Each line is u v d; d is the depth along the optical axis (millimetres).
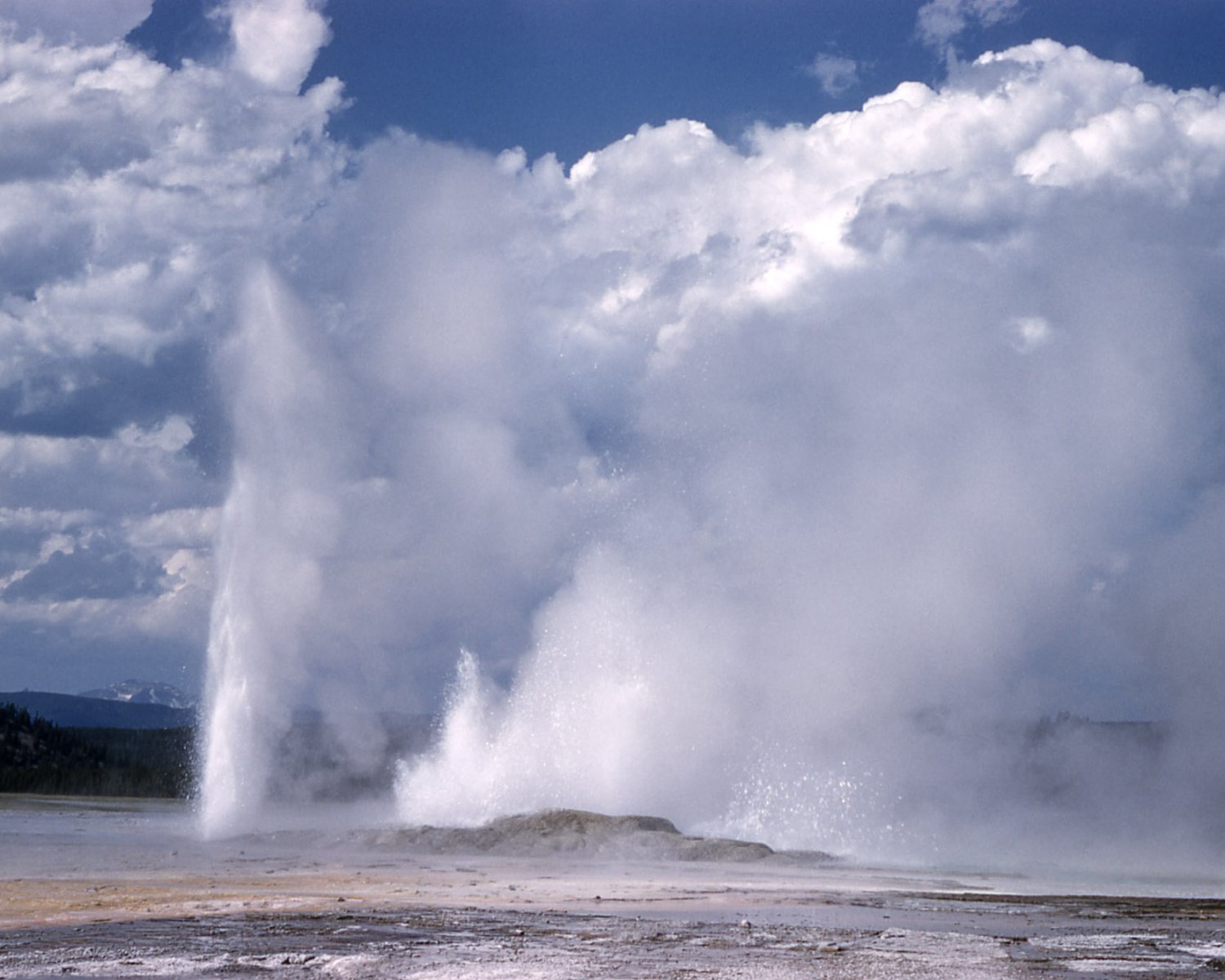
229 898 33906
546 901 34812
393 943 24984
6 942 24859
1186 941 27094
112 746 191875
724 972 21562
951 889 43156
